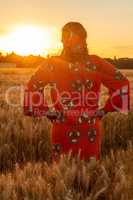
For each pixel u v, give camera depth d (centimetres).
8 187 405
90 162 462
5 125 750
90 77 469
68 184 429
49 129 718
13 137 695
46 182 425
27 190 409
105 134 755
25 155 662
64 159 458
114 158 504
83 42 470
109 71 473
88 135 476
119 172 443
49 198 391
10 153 639
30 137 687
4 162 627
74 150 477
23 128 752
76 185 438
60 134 477
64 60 469
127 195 405
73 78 468
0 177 459
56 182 420
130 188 416
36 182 411
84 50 470
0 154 630
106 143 748
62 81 469
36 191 400
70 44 468
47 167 468
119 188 412
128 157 511
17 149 660
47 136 703
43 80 473
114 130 769
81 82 468
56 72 469
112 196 412
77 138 475
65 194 402
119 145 764
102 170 454
